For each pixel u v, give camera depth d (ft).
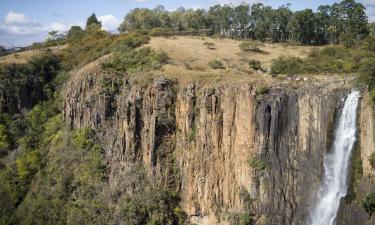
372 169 222.48
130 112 308.19
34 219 316.19
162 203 284.41
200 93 286.05
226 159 271.90
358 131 229.86
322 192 238.48
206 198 276.62
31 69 423.64
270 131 254.68
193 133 286.46
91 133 335.88
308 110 243.19
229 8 474.49
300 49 378.94
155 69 322.96
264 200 255.09
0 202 336.49
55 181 331.36
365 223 217.77
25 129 393.91
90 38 484.33
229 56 353.10
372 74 237.45
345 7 385.70
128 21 562.66
